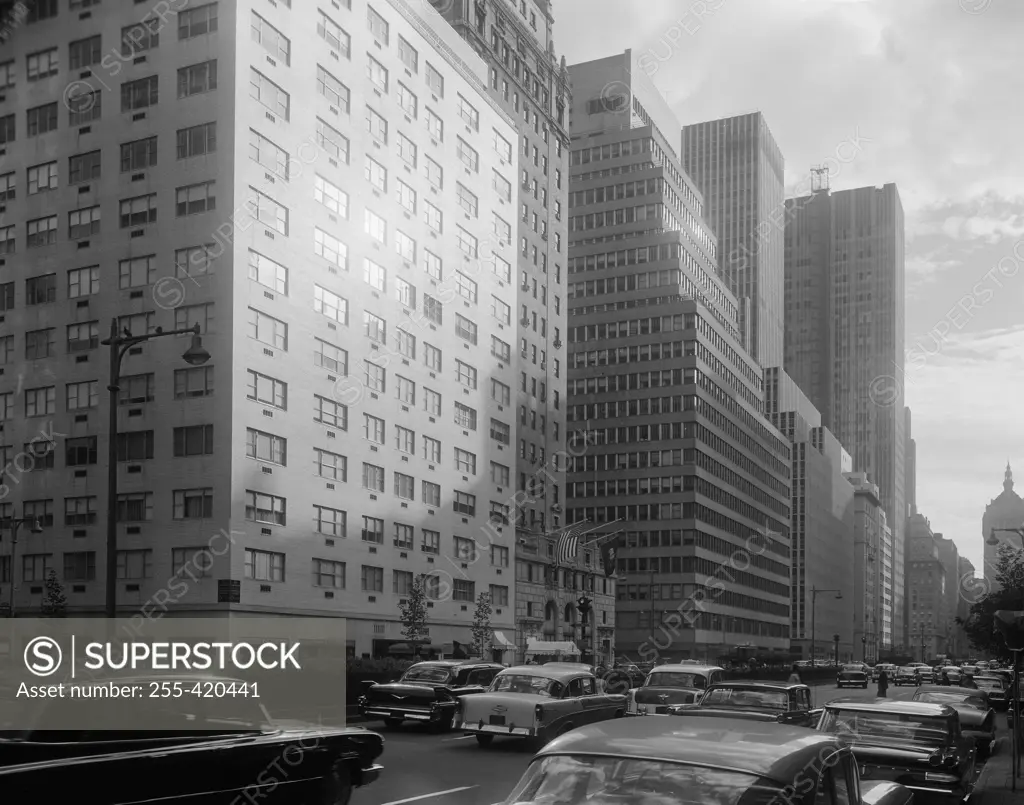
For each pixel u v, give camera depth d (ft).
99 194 166.81
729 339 439.63
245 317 156.87
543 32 302.66
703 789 17.62
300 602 165.58
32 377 168.86
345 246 183.73
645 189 405.80
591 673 70.95
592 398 400.67
